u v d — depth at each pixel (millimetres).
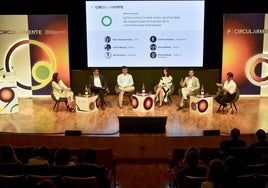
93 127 9344
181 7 13047
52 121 10023
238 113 10812
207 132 8375
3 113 10930
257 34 12867
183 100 11141
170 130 8992
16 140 8742
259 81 13094
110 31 13172
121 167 8086
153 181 7320
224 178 4711
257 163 6336
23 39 12945
